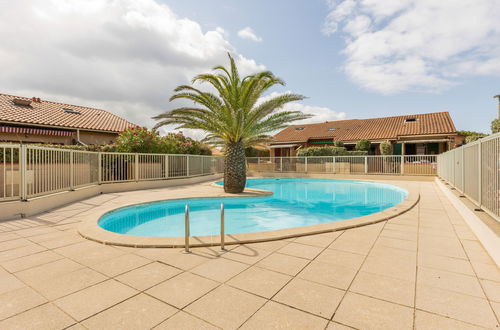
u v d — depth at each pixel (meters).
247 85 10.16
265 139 14.24
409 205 6.79
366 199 10.56
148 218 7.31
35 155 6.64
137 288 2.53
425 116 23.48
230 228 6.37
